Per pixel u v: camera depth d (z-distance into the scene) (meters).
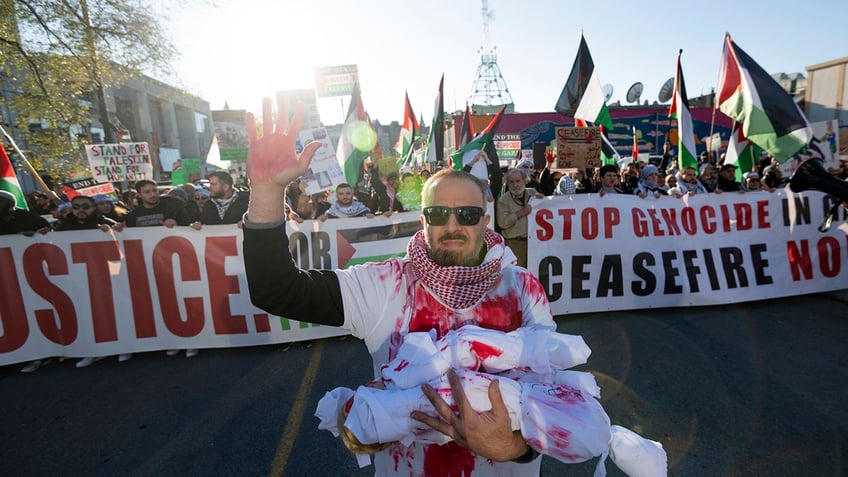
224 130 13.52
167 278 4.42
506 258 1.24
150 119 34.38
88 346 4.34
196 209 5.88
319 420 3.19
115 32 9.80
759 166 10.20
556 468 2.68
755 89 5.88
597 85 8.16
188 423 3.21
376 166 8.05
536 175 12.63
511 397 0.97
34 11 8.95
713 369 3.69
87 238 4.31
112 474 2.70
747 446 2.73
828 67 17.92
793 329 4.48
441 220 1.13
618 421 3.03
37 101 10.11
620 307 5.17
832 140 7.29
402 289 1.17
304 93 5.90
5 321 4.19
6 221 4.43
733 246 5.29
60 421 3.30
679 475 2.52
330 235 4.75
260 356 4.36
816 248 5.41
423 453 1.16
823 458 2.60
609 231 5.13
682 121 6.75
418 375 1.01
